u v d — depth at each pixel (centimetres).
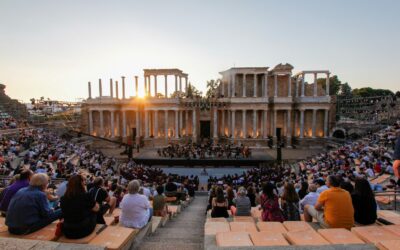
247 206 1239
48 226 851
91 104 7588
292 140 7688
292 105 7581
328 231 803
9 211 792
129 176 3697
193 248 890
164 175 3972
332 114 7794
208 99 7381
